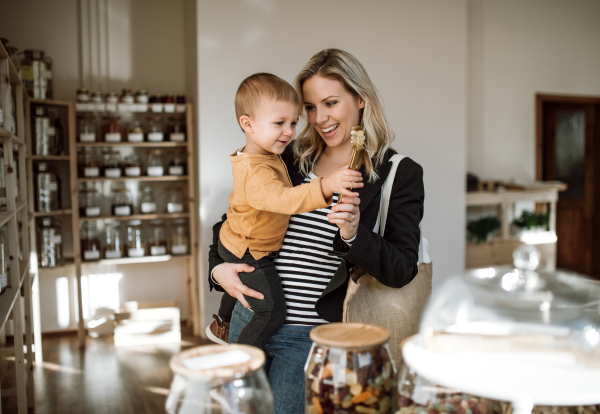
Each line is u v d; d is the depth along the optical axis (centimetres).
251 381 64
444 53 453
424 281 126
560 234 619
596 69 604
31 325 290
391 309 120
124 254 407
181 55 443
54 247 376
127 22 428
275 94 122
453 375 61
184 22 440
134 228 402
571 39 590
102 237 424
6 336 388
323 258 130
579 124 616
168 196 416
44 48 407
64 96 413
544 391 57
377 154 132
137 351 373
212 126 390
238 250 131
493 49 556
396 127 443
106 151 399
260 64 400
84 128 388
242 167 126
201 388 62
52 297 414
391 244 117
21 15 401
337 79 128
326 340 70
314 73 129
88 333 418
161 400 288
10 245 238
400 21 439
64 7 411
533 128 579
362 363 69
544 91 582
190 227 417
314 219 131
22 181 287
